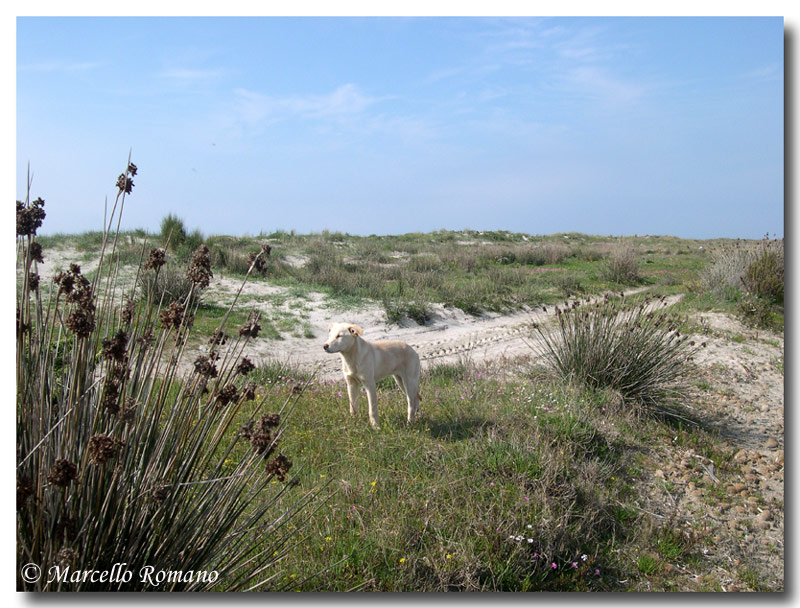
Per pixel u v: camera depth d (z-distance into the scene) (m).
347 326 6.88
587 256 30.28
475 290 18.81
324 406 7.68
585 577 5.20
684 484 6.98
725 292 16.09
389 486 5.54
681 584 5.34
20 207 2.80
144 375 3.20
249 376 8.82
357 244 27.77
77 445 2.85
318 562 4.39
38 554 2.62
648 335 8.95
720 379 10.52
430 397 8.52
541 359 10.14
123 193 3.22
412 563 4.55
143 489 2.96
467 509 5.27
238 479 3.34
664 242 45.59
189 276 3.21
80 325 2.77
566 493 5.89
